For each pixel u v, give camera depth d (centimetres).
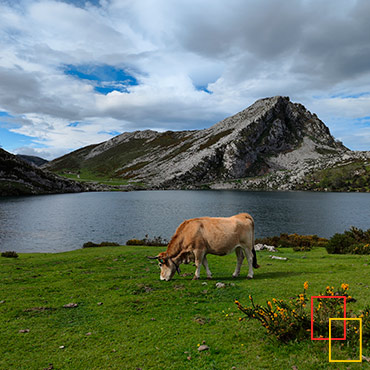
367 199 13588
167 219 7281
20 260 1997
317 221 7081
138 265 1616
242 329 661
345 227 6247
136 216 7844
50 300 992
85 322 796
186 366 534
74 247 4241
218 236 1140
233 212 8706
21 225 6306
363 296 803
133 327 744
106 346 648
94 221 6956
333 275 1184
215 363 531
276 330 583
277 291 944
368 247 2052
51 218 7419
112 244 3269
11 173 16138
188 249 1176
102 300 975
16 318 837
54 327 770
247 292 961
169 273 1191
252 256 1204
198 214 8206
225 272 1391
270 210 9294
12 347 661
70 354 622
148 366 552
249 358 533
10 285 1215
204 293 988
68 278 1328
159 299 951
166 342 643
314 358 495
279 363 501
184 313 816
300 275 1226
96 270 1505
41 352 636
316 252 2328
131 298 977
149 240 3744
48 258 2058
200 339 638
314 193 18338
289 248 2742
